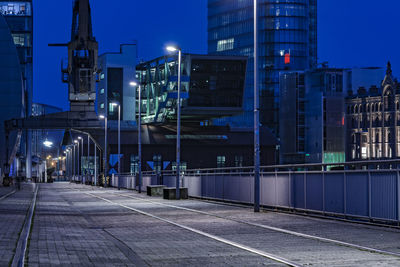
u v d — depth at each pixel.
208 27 186.00
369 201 16.48
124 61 142.25
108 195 45.25
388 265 9.09
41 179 147.50
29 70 171.50
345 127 141.50
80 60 80.50
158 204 30.41
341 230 15.19
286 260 9.66
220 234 14.45
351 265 9.10
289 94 147.00
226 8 180.25
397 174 15.27
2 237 13.01
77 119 81.06
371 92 139.88
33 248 11.31
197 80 116.62
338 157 140.50
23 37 170.00
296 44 171.38
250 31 172.50
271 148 132.75
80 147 127.31
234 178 29.36
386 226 15.70
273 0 171.25
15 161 134.25
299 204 21.22
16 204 30.11
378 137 135.38
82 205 30.11
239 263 9.50
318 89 142.25
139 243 12.59
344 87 142.25
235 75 118.25
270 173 24.17
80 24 80.19
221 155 130.25
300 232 14.75
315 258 9.95
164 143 126.44
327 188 19.00
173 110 118.50
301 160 145.12
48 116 82.00
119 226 17.19
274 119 169.88
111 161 124.44
